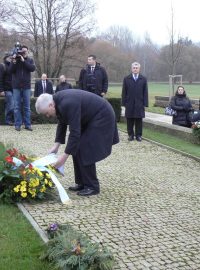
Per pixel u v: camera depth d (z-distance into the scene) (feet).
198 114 37.60
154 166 26.48
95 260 12.12
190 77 147.23
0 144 27.09
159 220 16.69
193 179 23.63
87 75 37.29
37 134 36.73
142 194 20.12
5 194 17.57
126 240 14.62
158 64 147.13
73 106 17.90
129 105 34.68
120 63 139.23
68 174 23.12
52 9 102.83
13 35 104.58
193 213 17.71
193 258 13.50
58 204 17.85
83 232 15.03
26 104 38.24
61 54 105.91
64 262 11.87
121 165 26.37
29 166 18.01
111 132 18.88
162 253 13.75
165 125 38.60
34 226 15.19
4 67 40.55
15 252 13.12
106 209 17.61
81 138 18.79
